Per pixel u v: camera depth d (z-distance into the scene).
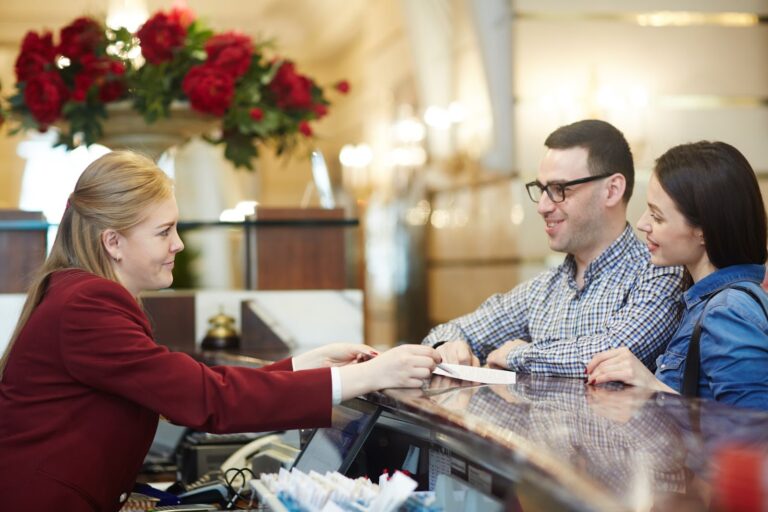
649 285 2.21
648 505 0.89
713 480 0.96
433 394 1.61
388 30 8.74
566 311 2.37
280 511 1.40
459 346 2.29
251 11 10.09
